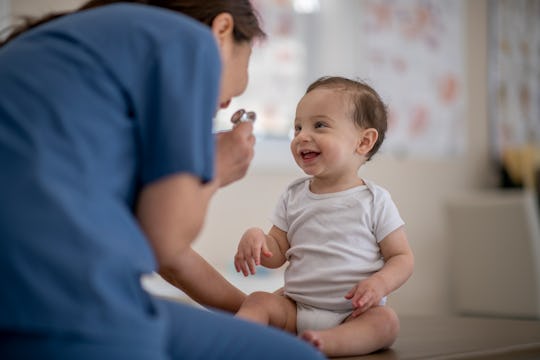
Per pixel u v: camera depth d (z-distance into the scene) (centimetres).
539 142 456
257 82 357
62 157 82
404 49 397
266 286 285
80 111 84
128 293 81
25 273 77
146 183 88
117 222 82
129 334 78
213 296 135
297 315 136
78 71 87
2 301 77
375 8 387
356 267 133
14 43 96
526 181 407
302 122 145
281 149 357
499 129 436
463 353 122
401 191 394
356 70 379
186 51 90
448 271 405
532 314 296
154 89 88
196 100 89
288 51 365
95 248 78
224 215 342
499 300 307
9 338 79
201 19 108
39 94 85
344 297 132
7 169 81
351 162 143
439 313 398
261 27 123
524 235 298
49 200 79
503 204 303
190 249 130
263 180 353
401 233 138
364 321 124
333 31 373
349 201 138
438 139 411
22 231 78
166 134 87
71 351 77
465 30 425
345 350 119
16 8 286
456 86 419
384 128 151
